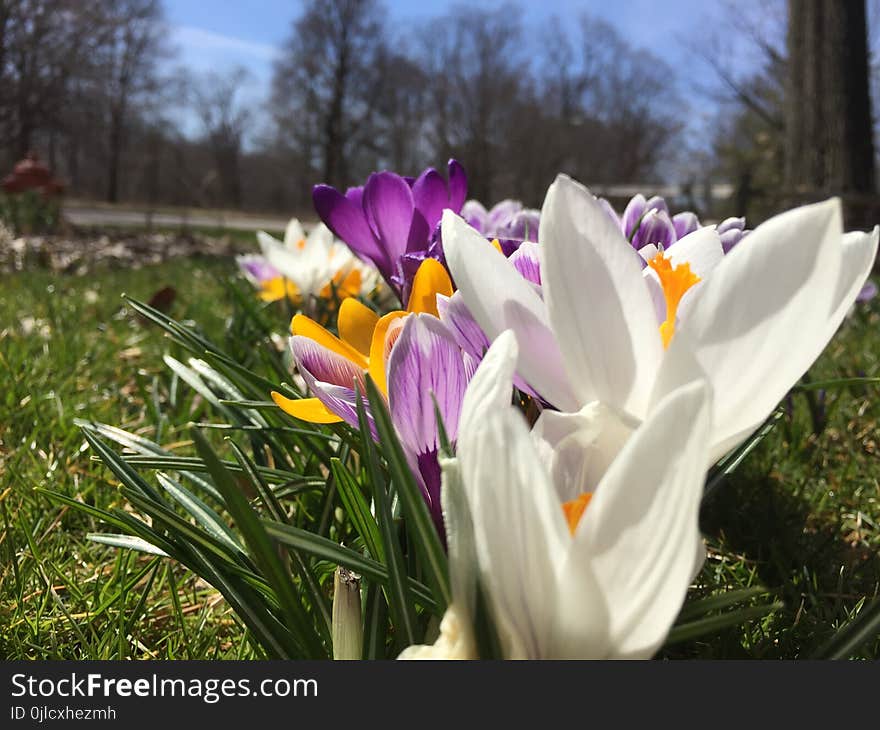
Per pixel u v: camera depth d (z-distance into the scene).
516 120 10.96
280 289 0.58
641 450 0.11
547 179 10.93
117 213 8.49
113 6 9.62
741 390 0.13
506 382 0.12
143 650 0.23
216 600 0.26
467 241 0.15
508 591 0.12
